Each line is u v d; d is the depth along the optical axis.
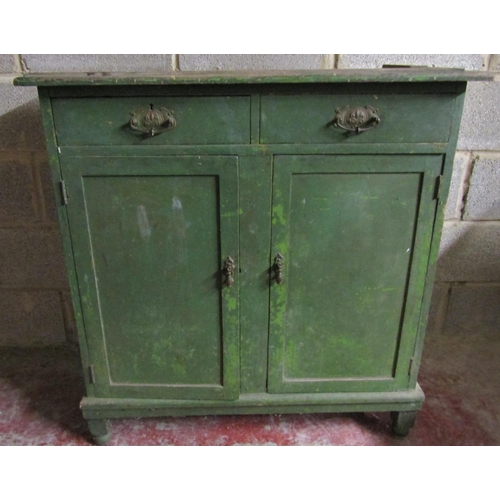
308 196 1.25
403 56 1.72
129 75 1.16
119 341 1.42
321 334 1.42
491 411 1.70
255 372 1.46
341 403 1.49
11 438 1.58
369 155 1.21
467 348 2.06
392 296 1.38
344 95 1.15
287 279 1.34
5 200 1.83
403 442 1.56
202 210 1.26
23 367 1.94
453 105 1.17
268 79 1.09
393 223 1.29
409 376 1.48
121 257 1.31
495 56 1.72
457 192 1.89
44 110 1.15
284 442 1.56
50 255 1.92
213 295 1.36
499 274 2.02
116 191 1.24
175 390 1.47
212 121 1.17
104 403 1.47
